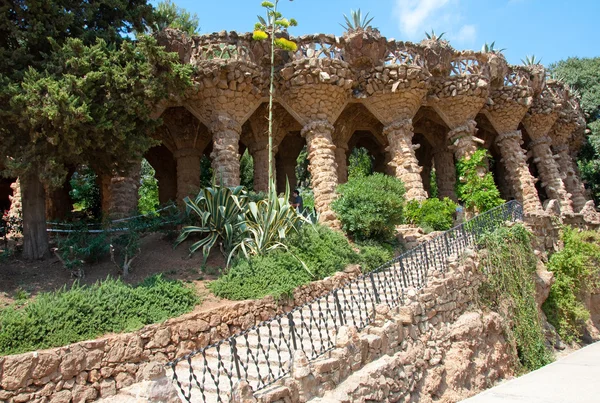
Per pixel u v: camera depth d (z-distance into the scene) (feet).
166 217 36.96
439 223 46.06
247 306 26.81
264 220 33.04
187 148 55.21
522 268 36.22
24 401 18.54
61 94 25.61
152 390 13.70
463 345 27.45
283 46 36.55
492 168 84.58
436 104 57.67
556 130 78.07
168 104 46.03
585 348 30.50
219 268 31.42
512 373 31.37
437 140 70.23
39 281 28.53
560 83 74.49
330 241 35.81
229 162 44.68
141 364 22.02
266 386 16.43
